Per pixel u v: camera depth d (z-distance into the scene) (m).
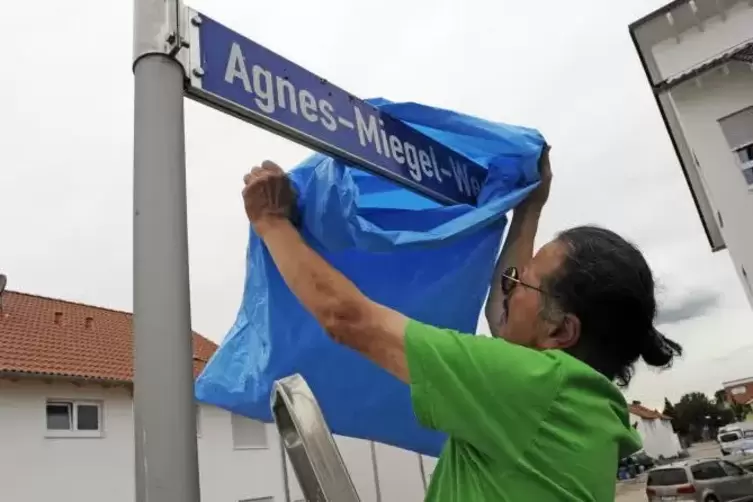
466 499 1.09
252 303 1.89
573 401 1.07
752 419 80.19
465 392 1.04
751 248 10.14
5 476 13.14
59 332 17.34
